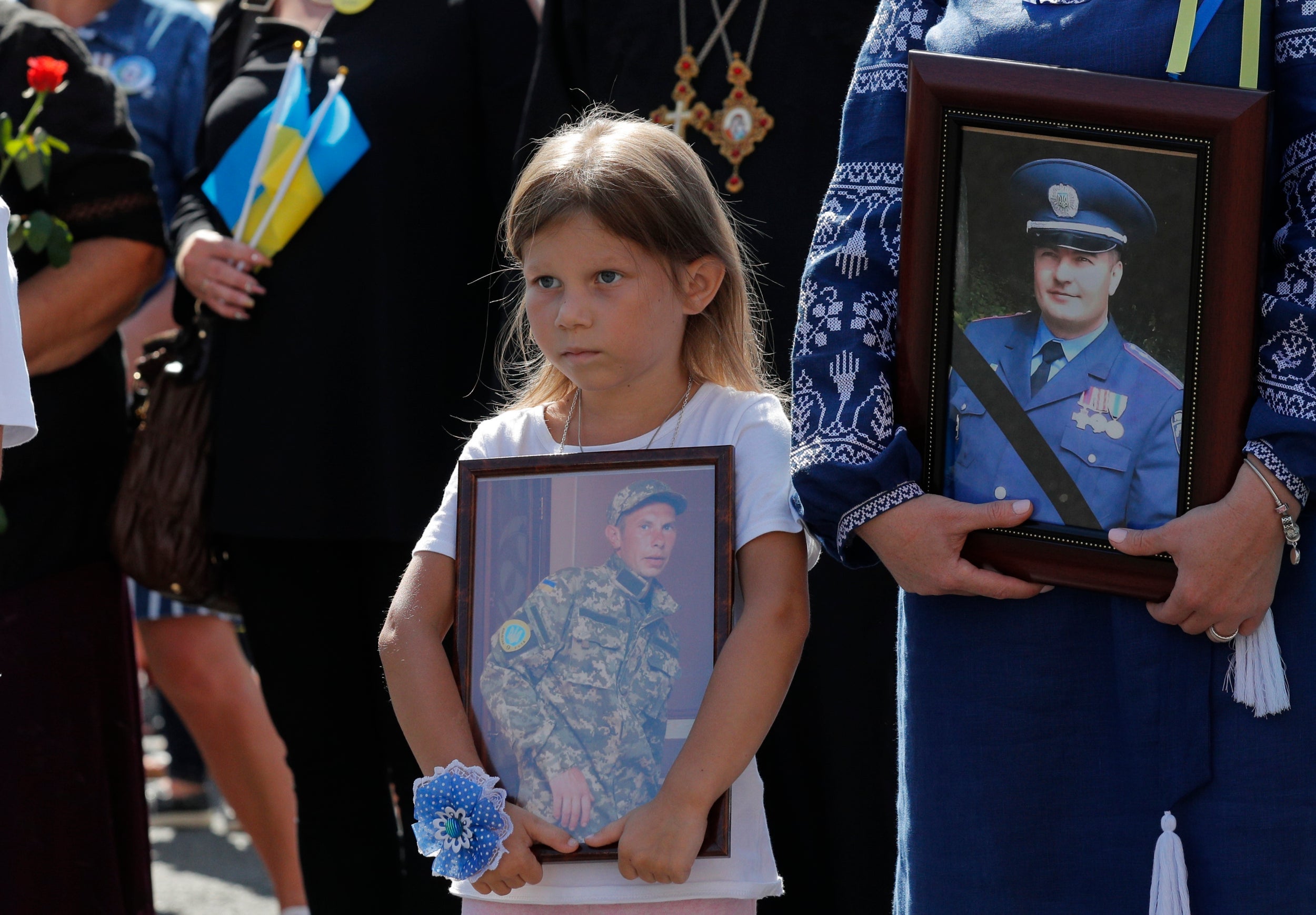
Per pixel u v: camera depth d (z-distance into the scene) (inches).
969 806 318.3
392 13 510.3
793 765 445.7
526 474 333.4
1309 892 300.4
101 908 488.4
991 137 310.2
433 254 497.7
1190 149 295.3
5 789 474.6
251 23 538.0
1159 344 300.0
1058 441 307.6
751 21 453.4
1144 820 309.3
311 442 491.5
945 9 335.6
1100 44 307.4
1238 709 302.0
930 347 316.2
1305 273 293.0
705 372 350.0
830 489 312.2
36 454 491.5
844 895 439.2
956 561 309.9
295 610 502.9
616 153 329.7
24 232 488.4
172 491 506.6
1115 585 301.4
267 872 683.4
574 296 324.2
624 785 312.5
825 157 450.0
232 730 605.3
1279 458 289.3
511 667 323.3
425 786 313.4
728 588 317.7
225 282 496.4
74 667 493.4
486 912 322.7
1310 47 296.2
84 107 512.1
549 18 478.0
